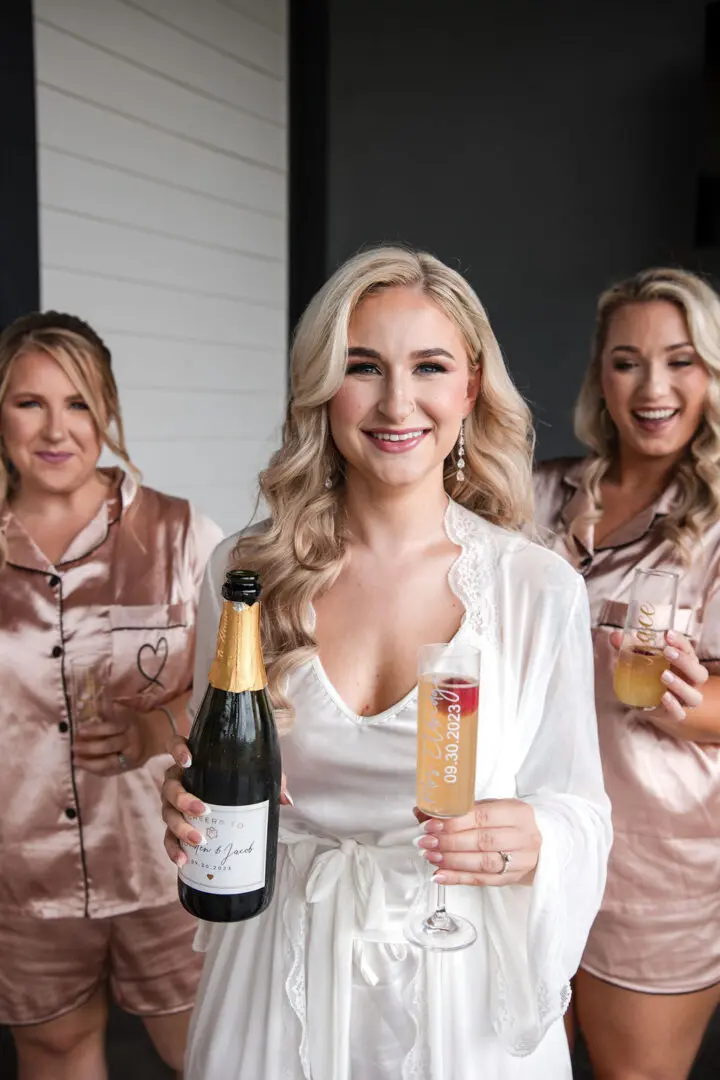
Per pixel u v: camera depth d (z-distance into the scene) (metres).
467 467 1.44
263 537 1.37
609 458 2.12
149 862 1.98
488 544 1.33
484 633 1.27
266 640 1.31
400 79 3.93
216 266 3.68
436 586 1.30
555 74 4.07
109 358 1.93
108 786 1.92
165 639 1.98
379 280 1.21
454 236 4.07
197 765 1.13
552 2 4.04
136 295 3.31
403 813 1.24
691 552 1.91
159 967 2.04
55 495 1.91
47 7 2.85
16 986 1.93
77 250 3.05
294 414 1.33
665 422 1.95
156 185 3.35
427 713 1.10
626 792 1.89
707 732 1.77
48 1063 2.02
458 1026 1.21
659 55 4.02
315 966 1.24
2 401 1.83
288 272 4.08
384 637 1.29
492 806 1.14
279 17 3.84
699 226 3.88
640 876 1.89
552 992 1.17
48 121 2.89
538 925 1.15
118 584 1.94
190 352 3.60
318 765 1.26
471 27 3.97
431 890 1.23
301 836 1.31
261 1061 1.27
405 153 3.97
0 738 1.86
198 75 3.48
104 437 1.90
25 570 1.87
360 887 1.23
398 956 1.21
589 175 4.12
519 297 4.16
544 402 4.26
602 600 1.98
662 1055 1.94
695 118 3.99
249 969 1.30
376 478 1.26
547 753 1.31
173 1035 2.10
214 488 3.79
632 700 1.72
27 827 1.88
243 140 3.73
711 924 1.90
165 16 3.30
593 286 4.20
